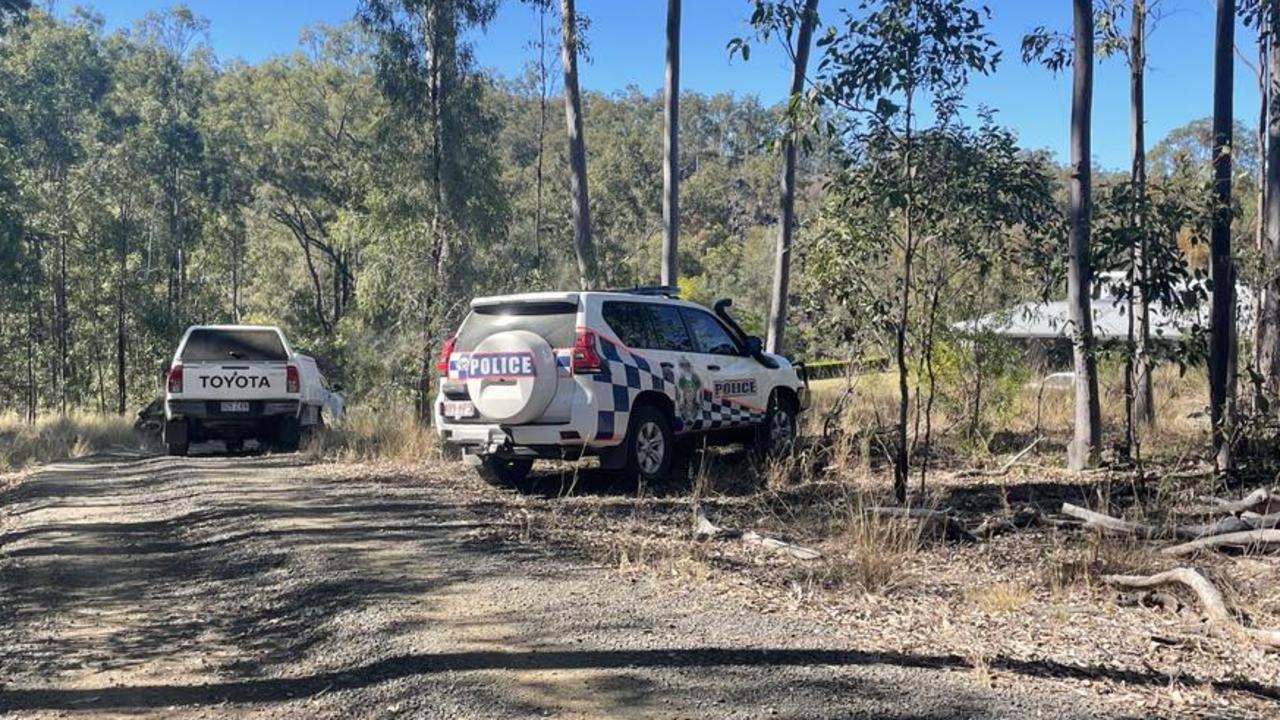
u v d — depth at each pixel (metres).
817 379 18.50
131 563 7.08
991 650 4.76
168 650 5.19
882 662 4.59
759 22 7.65
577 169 20.62
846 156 7.85
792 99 7.73
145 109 41.31
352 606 5.70
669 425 9.90
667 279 18.89
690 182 83.00
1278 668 4.52
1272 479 8.94
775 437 11.39
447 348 9.72
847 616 5.37
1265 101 13.70
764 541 7.05
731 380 10.70
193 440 14.43
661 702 4.14
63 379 33.53
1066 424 13.41
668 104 18.73
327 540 7.49
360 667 4.73
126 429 18.70
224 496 9.68
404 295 19.73
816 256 8.22
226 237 48.31
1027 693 4.18
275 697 4.46
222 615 5.80
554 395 9.07
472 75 21.55
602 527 7.88
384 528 7.91
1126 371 10.18
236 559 7.05
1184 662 4.60
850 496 8.58
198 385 13.85
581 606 5.59
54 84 41.03
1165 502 7.91
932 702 4.09
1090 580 6.00
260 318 50.16
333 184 48.72
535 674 4.51
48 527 8.36
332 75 48.34
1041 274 9.35
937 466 10.61
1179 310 8.79
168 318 35.72
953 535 7.25
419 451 12.38
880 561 6.16
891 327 8.29
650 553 6.88
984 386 12.60
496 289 20.09
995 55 7.45
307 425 14.95
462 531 7.75
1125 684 4.30
